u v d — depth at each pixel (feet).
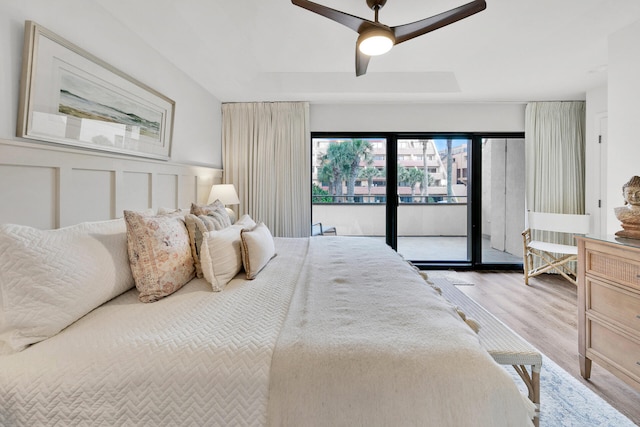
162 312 3.90
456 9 5.06
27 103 4.37
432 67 10.05
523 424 2.73
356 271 5.74
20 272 3.20
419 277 5.54
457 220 13.67
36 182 4.52
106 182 5.89
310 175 12.92
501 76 10.09
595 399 5.32
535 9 6.64
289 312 3.93
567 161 12.28
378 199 13.53
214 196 10.05
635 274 4.90
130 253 4.43
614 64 7.39
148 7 6.16
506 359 4.07
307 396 2.77
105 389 2.81
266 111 12.51
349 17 5.35
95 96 5.60
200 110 10.53
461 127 12.84
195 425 2.77
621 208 5.67
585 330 5.88
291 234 12.66
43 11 4.69
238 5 6.67
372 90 11.39
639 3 6.26
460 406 2.73
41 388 2.80
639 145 6.85
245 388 2.81
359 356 2.95
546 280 12.03
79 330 3.41
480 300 9.97
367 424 2.72
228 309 4.02
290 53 9.22
